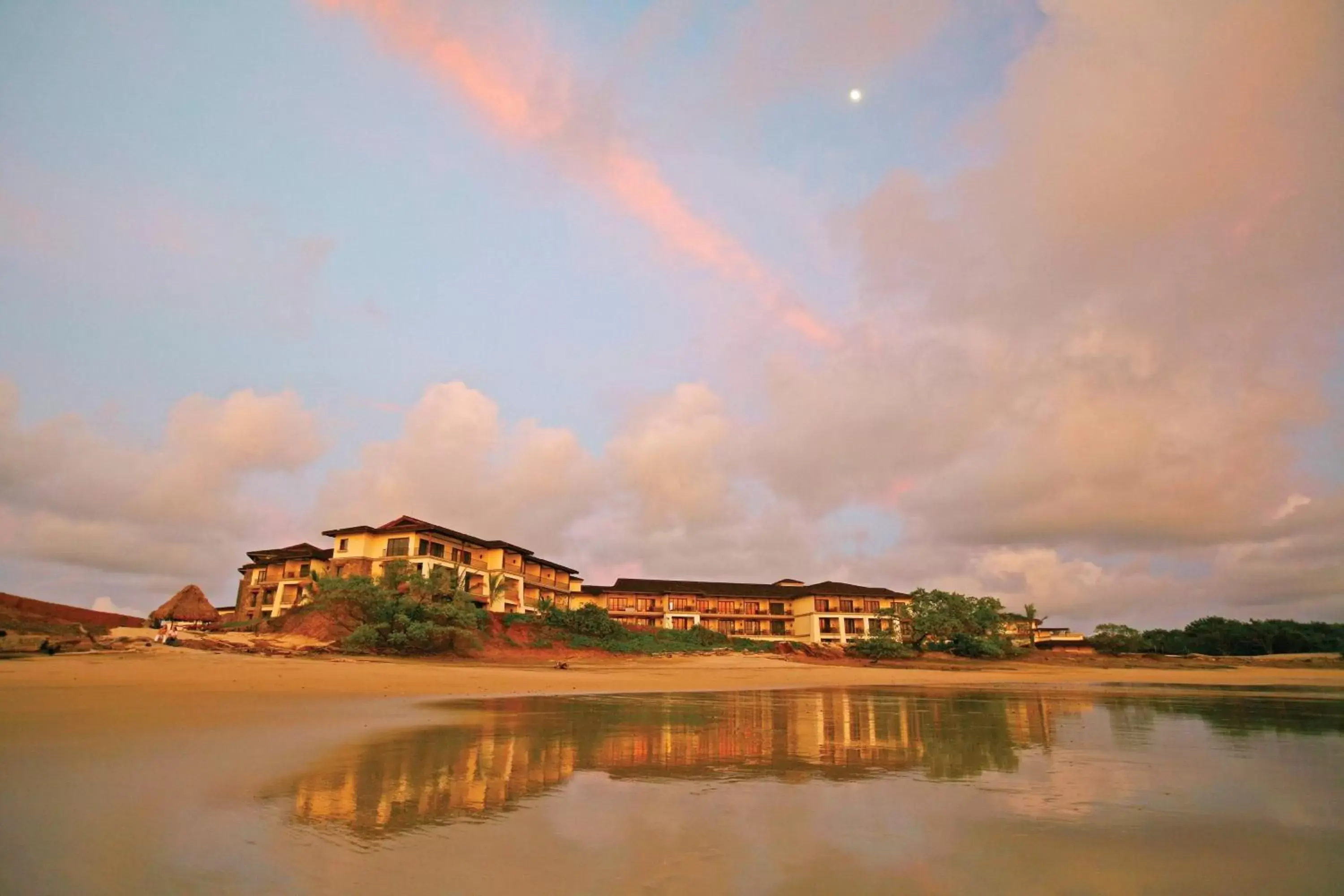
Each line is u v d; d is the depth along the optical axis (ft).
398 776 26.50
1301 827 19.95
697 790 24.97
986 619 238.68
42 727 34.65
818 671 176.35
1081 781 27.22
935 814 21.35
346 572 214.90
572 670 148.15
